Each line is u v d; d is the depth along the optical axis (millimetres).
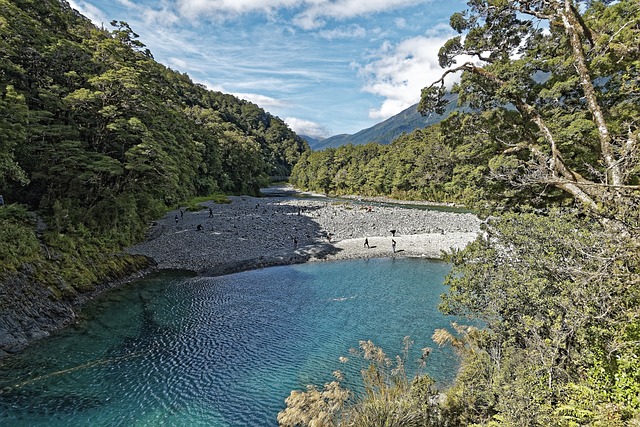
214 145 80938
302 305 20797
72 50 29438
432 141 79688
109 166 25844
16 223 21203
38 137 25641
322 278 26312
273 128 187250
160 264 29062
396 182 83750
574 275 7387
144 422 10898
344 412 9141
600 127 10523
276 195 100312
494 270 9477
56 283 19203
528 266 8516
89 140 31078
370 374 10672
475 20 15945
